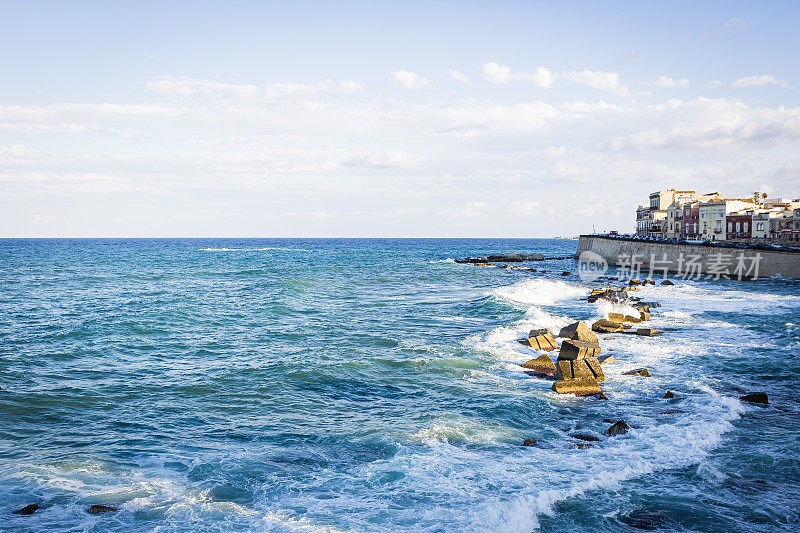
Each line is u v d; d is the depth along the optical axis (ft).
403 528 36.19
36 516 37.60
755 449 48.70
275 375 73.72
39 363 79.66
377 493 40.98
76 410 59.52
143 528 36.40
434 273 275.18
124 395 65.16
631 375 74.38
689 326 112.78
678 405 61.87
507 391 67.21
